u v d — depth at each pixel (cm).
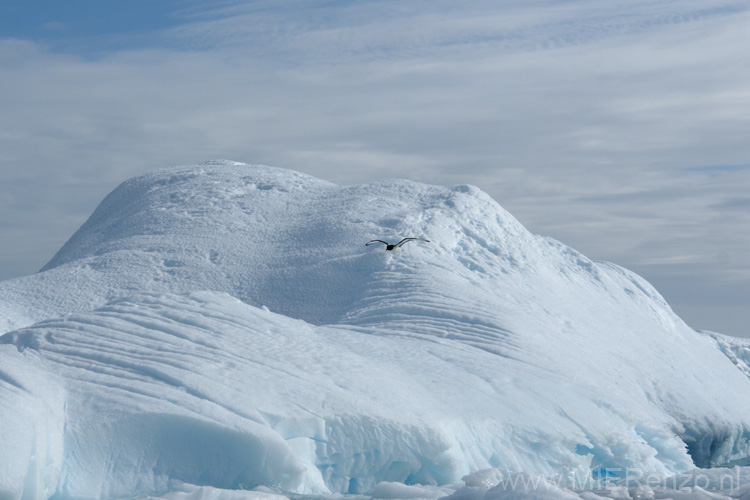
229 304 2281
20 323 3481
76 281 3978
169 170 5772
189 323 2081
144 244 4388
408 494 1546
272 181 5272
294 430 1636
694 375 3572
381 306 3197
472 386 2184
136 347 1859
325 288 3641
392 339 2616
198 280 3881
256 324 2198
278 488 1541
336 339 2381
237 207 4819
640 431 2366
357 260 3794
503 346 2697
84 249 4809
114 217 5244
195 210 4797
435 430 1767
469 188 4750
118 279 3944
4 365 1611
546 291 3916
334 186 5222
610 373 3009
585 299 4138
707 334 5181
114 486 1461
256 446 1521
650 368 3366
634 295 4666
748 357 4603
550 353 2777
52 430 1470
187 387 1658
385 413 1767
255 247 4216
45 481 1400
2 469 1276
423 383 2122
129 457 1501
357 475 1708
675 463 2288
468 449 1886
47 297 3791
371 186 4969
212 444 1527
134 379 1691
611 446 2108
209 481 1516
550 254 4659
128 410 1548
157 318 2078
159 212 4878
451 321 2950
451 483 1761
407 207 4491
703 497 1298
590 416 2223
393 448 1722
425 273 3519
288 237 4291
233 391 1675
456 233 4191
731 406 3341
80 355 1811
